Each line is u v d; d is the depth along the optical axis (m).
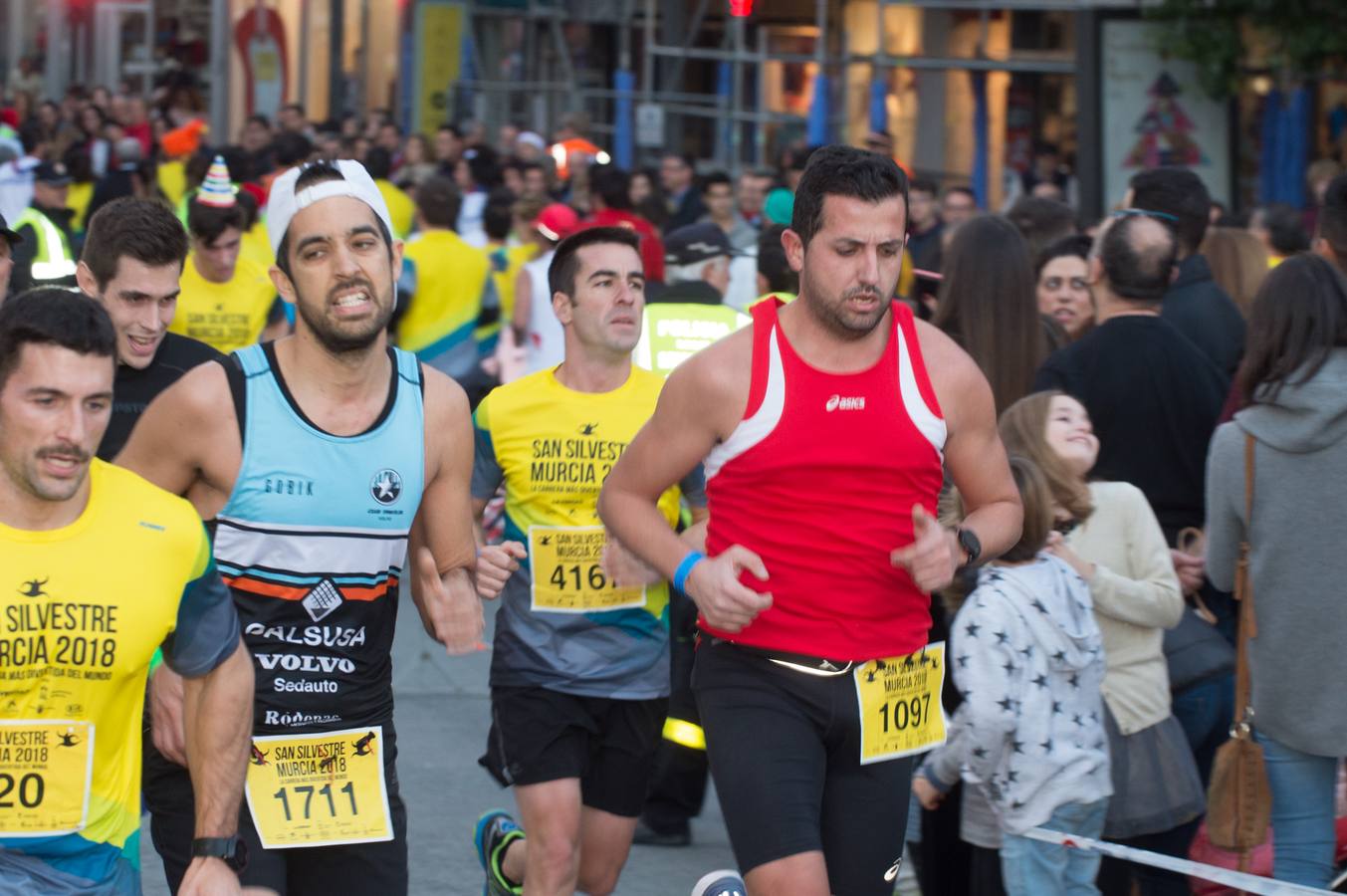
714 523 5.95
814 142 25.28
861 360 5.70
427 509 5.98
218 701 5.08
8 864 4.73
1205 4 21.89
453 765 11.02
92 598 4.67
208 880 5.04
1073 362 8.36
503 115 36.25
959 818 7.76
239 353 5.70
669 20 31.28
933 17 24.86
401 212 21.30
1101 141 22.92
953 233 8.98
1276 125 22.48
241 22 39.97
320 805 5.73
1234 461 7.07
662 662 7.77
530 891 7.55
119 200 7.38
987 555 5.93
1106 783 6.92
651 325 9.54
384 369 5.76
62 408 4.51
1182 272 9.51
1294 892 6.62
